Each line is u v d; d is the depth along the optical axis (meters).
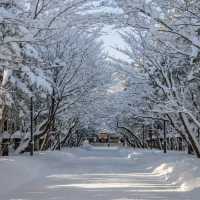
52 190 13.32
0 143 24.62
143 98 30.12
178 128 27.19
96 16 18.98
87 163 28.98
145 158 29.84
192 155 29.42
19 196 12.00
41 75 18.83
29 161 22.28
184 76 22.20
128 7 14.56
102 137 128.62
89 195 12.06
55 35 20.41
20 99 24.28
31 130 27.67
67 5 19.25
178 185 14.52
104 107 46.28
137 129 55.97
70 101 34.78
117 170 21.98
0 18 14.74
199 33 14.21
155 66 22.41
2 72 19.47
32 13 19.08
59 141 46.22
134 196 11.83
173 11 15.14
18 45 16.59
